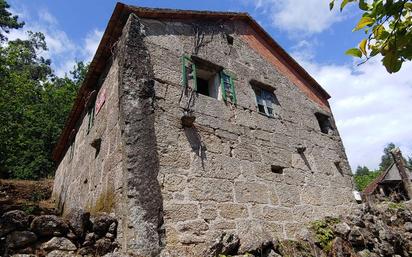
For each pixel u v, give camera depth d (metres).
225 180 5.99
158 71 6.20
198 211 5.28
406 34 2.05
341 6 2.12
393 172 24.03
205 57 7.45
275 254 5.23
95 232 4.40
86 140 7.92
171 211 4.95
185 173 5.47
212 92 7.35
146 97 5.62
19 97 14.10
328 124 10.03
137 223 4.43
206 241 5.07
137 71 5.79
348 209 8.20
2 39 26.02
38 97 21.05
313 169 8.14
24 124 15.04
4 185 12.87
